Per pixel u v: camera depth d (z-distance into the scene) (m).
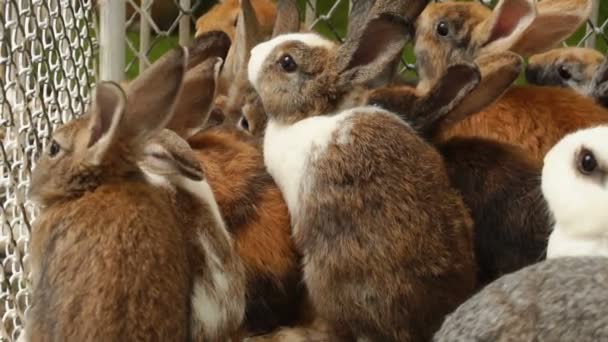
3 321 1.47
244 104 1.47
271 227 1.33
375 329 1.28
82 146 1.22
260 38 1.49
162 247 1.16
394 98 1.41
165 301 1.14
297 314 1.35
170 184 1.24
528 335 1.07
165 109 1.22
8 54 1.47
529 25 1.59
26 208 1.49
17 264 1.48
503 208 1.37
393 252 1.26
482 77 1.40
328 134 1.30
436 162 1.31
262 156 1.37
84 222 1.17
